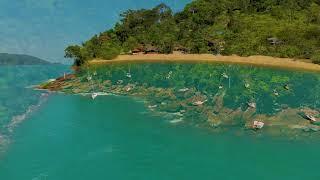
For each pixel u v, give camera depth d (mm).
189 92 90000
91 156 58719
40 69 124812
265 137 65375
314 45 131875
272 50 133000
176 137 65625
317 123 70312
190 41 144875
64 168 54844
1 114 77000
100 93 92938
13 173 53500
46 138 65438
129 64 129125
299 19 154500
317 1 169875
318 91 90125
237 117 73812
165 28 157750
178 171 54094
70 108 81750
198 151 60469
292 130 67688
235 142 63625
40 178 52281
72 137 65938
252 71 113000
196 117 74750
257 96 85688
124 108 81062
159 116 75875
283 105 79562
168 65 125375
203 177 52594
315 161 57375
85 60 131875
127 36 154375
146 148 61500
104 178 52219
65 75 113438
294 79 102500
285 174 53594
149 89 94500
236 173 53750
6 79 109312
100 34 150500
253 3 169375
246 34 143875
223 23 154500
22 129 69375
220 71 113125
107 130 69000
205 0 172875
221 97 85125
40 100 88062
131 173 53469
